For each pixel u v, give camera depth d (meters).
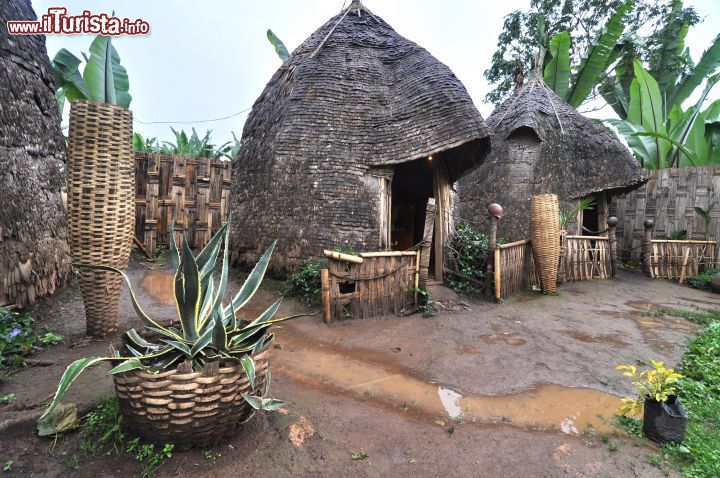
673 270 9.45
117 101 8.71
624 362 4.02
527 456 2.37
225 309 2.65
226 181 9.56
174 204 8.98
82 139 3.38
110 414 2.31
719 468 2.21
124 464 2.03
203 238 9.32
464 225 8.12
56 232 4.96
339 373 3.53
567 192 10.33
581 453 2.42
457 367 3.78
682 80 14.42
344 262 5.05
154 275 7.16
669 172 10.44
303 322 4.96
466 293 6.86
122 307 5.04
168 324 2.64
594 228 12.20
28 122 4.50
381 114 6.97
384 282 5.39
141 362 2.14
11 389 2.72
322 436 2.46
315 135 6.74
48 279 4.63
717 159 11.69
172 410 1.99
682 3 14.11
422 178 9.73
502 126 11.18
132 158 3.75
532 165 10.38
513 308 6.17
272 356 3.82
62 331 3.88
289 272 6.45
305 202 6.52
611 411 2.99
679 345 4.57
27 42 4.64
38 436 2.17
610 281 8.95
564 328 5.22
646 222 9.59
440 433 2.61
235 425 2.31
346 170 6.57
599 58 13.41
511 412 2.95
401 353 4.12
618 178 10.10
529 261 7.74
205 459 2.11
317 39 7.94
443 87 6.67
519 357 4.08
